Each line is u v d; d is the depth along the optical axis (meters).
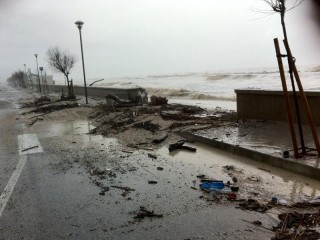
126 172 7.29
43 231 4.62
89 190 6.23
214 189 5.80
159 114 15.03
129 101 21.17
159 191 5.97
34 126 16.00
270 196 5.40
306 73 61.25
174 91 38.41
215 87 45.88
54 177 7.23
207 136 9.61
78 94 37.81
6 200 5.95
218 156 8.12
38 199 5.91
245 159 7.68
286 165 6.67
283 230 4.23
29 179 7.18
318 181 5.93
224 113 14.62
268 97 10.70
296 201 5.12
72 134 12.91
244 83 50.22
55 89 51.31
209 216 4.81
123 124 13.78
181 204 5.31
